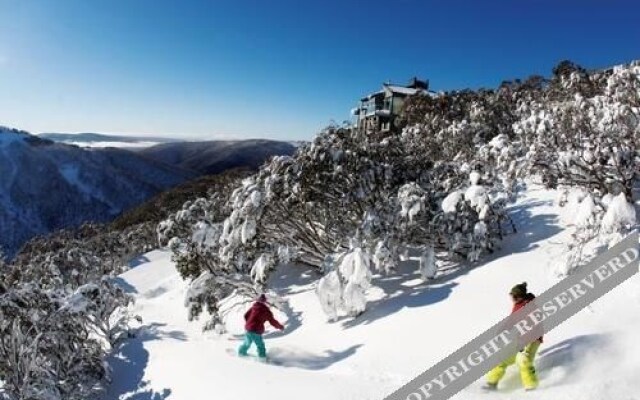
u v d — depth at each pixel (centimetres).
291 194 1055
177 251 1196
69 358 852
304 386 624
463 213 920
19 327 828
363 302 830
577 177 906
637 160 838
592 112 1129
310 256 1152
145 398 733
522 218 992
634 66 1568
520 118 1761
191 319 1009
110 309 1029
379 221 956
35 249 3388
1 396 809
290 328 911
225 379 683
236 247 1089
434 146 1580
